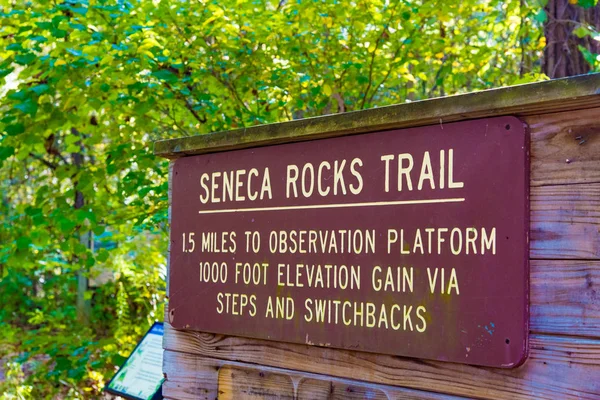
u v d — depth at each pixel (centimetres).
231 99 460
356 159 204
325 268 209
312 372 214
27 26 397
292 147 222
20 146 458
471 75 549
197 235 248
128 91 423
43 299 977
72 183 490
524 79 470
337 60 453
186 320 249
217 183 244
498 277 173
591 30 444
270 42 450
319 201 212
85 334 697
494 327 172
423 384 188
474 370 179
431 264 185
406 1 428
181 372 254
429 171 188
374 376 199
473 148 180
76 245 450
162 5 412
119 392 320
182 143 254
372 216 199
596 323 160
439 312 183
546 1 413
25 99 405
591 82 158
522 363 169
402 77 478
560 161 168
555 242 167
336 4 427
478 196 178
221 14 421
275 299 221
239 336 235
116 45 391
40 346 509
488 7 547
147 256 620
